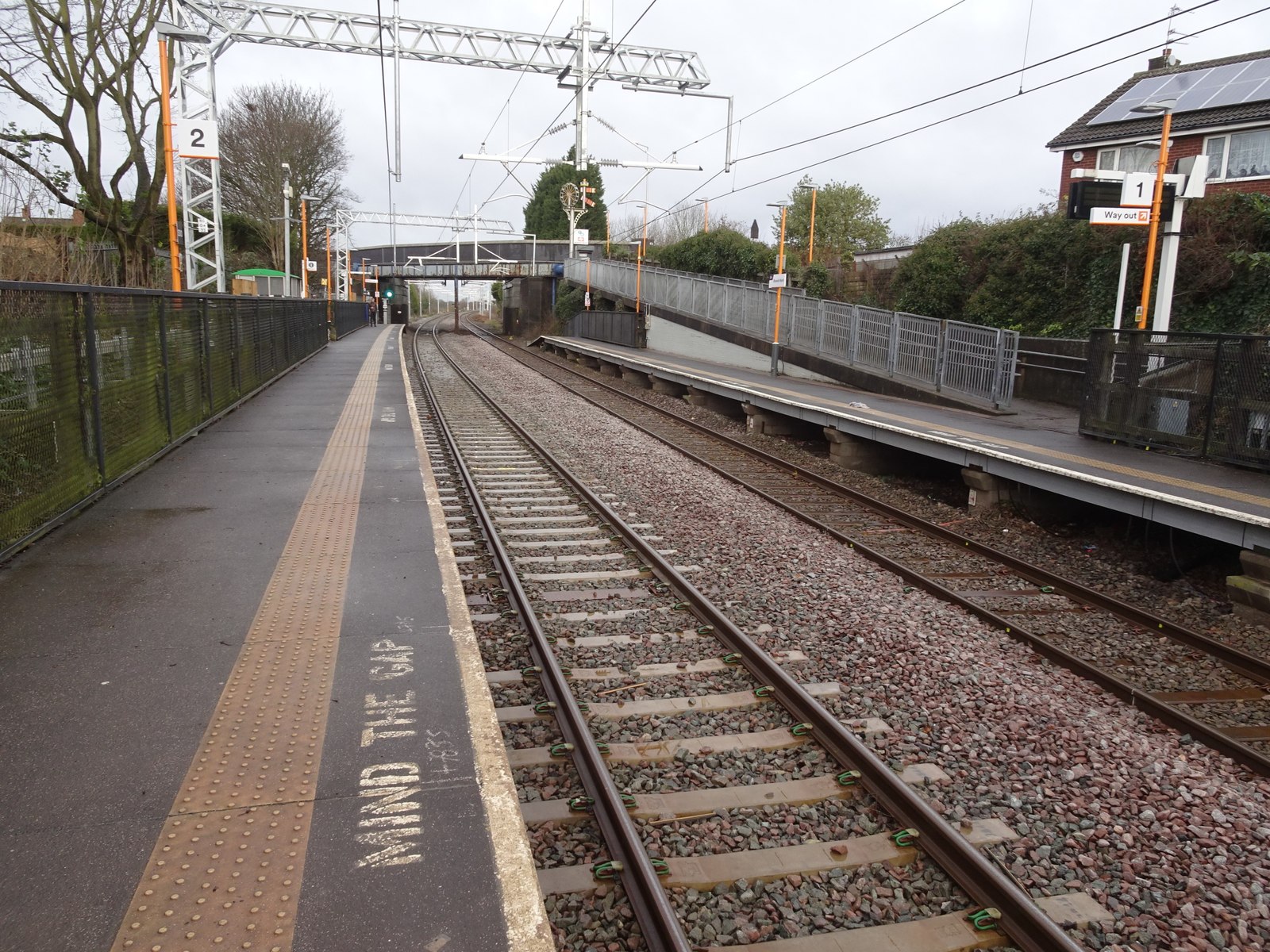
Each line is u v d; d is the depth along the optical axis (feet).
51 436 23.12
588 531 31.99
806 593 26.37
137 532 23.17
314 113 176.04
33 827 10.49
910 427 46.39
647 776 16.03
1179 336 38.40
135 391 30.63
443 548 22.49
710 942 12.06
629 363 96.78
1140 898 13.30
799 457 53.88
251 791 11.41
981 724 18.49
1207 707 20.56
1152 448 39.40
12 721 12.98
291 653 15.76
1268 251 58.80
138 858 10.00
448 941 8.96
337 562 21.06
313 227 182.50
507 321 242.37
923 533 35.32
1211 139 74.33
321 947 8.80
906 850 14.05
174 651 15.69
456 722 13.41
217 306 45.06
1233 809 15.74
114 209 70.38
